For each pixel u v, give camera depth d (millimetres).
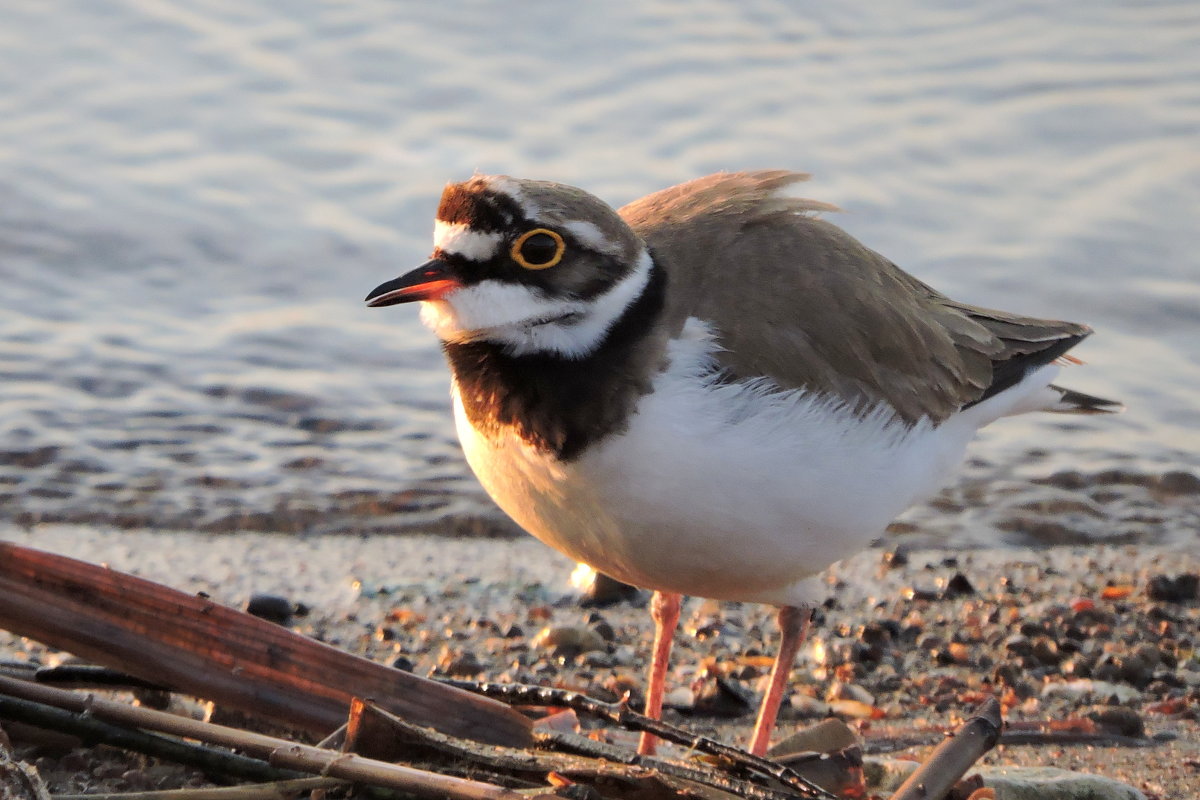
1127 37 21484
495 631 10578
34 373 14875
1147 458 14477
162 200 17719
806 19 21859
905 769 7859
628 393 7461
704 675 9734
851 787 7449
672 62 20672
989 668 10203
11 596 7168
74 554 11695
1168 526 13297
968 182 18531
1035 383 9641
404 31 20734
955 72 20688
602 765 6484
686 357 7590
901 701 9648
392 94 19828
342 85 19953
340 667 7277
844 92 20203
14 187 17688
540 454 7559
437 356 15883
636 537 7730
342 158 18625
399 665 9844
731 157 18781
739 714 9445
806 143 19078
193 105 19344
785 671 8602
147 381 14961
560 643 10305
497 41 20797
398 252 17266
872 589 11719
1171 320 16547
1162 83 20328
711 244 8148
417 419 14773
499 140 19062
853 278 8359
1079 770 8453
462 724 7219
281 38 20609
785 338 7871
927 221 17891
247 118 19172
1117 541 13023
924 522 13273
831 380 7957
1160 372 15758
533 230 7379
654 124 19516
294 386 15141
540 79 20266
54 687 6852
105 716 6512
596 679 9773
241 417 14500
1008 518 13359
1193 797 8102
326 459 13836
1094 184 18500
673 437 7457
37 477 13062
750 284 7988
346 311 16578
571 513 7770
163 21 20547
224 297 16688
